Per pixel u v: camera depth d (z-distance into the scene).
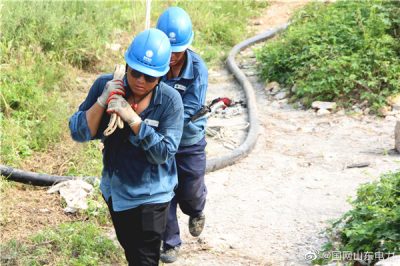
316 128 9.93
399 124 8.85
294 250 6.54
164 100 4.80
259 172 8.48
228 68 13.16
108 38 12.92
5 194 7.42
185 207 6.18
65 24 12.18
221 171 8.51
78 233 6.52
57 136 8.91
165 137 4.79
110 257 6.23
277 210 7.40
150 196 4.91
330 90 10.85
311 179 8.20
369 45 11.30
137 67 4.64
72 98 10.44
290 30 13.03
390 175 7.06
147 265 5.05
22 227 6.78
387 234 5.95
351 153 8.94
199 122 5.98
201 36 14.82
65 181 7.66
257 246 6.64
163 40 4.72
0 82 9.88
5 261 6.02
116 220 5.02
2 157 8.18
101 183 5.05
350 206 7.41
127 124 4.75
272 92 11.70
